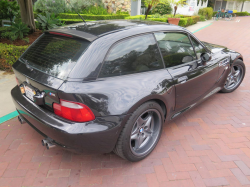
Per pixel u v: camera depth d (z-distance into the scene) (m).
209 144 2.93
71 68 2.02
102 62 2.10
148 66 2.47
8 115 3.52
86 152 2.12
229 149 2.83
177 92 2.79
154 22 2.93
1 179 2.33
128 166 2.54
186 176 2.40
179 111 3.08
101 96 2.01
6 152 2.73
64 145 2.07
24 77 2.36
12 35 6.51
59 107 2.01
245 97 4.32
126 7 15.66
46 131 2.12
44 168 2.50
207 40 10.86
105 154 2.74
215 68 3.51
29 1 7.18
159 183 2.31
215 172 2.46
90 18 13.38
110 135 2.09
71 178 2.37
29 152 2.74
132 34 2.38
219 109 3.87
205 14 23.39
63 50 2.25
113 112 2.05
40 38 2.77
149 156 2.71
